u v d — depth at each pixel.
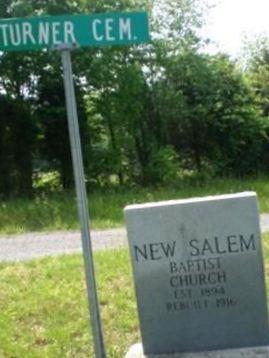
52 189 23.12
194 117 25.02
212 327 5.54
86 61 23.08
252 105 25.30
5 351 6.29
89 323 6.91
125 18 4.88
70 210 15.58
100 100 24.08
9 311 7.39
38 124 23.16
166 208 5.42
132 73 23.69
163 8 25.14
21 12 21.19
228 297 5.49
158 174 24.23
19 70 23.00
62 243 11.93
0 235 13.12
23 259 10.42
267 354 5.43
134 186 23.11
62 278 8.79
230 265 5.44
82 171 4.84
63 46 4.83
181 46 25.19
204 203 5.40
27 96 23.41
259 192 18.67
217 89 25.08
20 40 4.84
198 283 5.48
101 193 20.08
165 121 25.20
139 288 5.52
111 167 24.08
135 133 24.78
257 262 5.43
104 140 24.61
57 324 6.96
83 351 6.27
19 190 22.81
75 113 4.83
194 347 5.57
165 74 25.20
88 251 4.91
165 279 5.49
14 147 22.89
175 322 5.55
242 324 5.52
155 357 5.52
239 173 25.61
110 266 9.25
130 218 5.45
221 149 25.48
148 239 5.46
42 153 23.58
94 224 13.42
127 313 7.20
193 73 25.11
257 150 25.44
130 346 6.19
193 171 25.67
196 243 5.43
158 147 24.84
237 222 5.39
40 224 14.03
